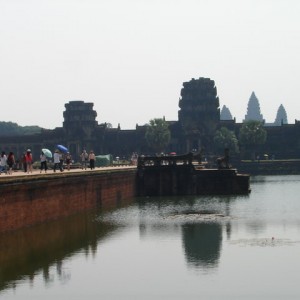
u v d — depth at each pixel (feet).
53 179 205.77
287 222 203.51
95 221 211.61
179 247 156.66
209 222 207.10
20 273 128.57
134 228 193.16
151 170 350.84
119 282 120.88
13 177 169.89
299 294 111.75
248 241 164.04
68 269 132.16
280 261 137.18
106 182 282.36
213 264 135.64
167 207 267.80
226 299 109.60
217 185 346.33
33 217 187.11
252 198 313.53
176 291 114.62
